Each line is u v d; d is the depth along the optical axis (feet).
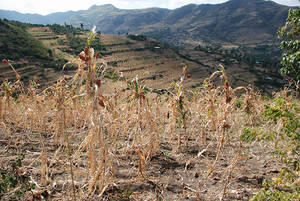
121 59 319.06
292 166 11.54
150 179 10.37
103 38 395.34
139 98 12.24
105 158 8.77
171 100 14.73
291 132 7.72
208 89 14.38
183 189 9.82
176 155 13.10
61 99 10.41
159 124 17.53
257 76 280.31
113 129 12.46
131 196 9.15
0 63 192.34
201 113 15.02
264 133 8.36
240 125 16.69
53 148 12.82
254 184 10.20
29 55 229.04
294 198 6.87
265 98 20.71
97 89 8.05
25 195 8.76
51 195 8.85
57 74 189.67
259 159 12.76
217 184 10.29
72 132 14.78
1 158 11.21
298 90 15.76
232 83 228.02
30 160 11.25
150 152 12.20
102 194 9.12
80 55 8.22
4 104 15.01
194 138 15.88
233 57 380.37
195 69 311.88
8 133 14.71
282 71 18.58
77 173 10.41
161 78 260.62
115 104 12.51
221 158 12.90
